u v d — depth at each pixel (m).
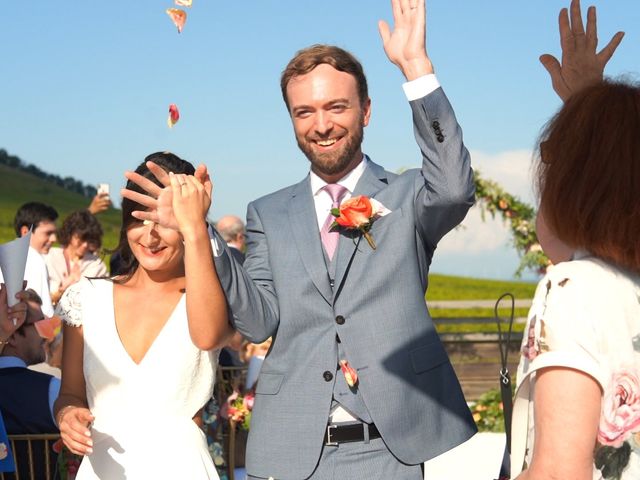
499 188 9.81
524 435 1.85
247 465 3.26
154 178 3.18
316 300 3.21
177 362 3.10
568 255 1.98
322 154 3.26
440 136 2.97
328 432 3.14
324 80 3.22
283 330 3.23
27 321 3.82
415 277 3.21
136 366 3.09
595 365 1.73
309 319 3.21
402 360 3.14
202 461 3.11
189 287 2.89
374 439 3.13
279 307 3.24
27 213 7.66
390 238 3.21
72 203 35.88
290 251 3.28
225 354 5.94
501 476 2.84
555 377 1.75
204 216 2.89
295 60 3.28
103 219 27.73
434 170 3.00
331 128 3.23
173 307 3.15
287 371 3.21
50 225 7.70
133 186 3.17
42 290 5.69
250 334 3.13
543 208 1.90
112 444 3.06
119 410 3.09
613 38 2.56
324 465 3.13
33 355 3.83
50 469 3.73
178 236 3.09
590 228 1.82
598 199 1.81
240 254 5.75
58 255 7.66
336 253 3.23
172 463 3.04
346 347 3.15
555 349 1.76
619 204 1.80
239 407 5.17
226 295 3.03
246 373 6.36
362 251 3.21
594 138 1.84
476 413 9.39
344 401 3.12
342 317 3.17
